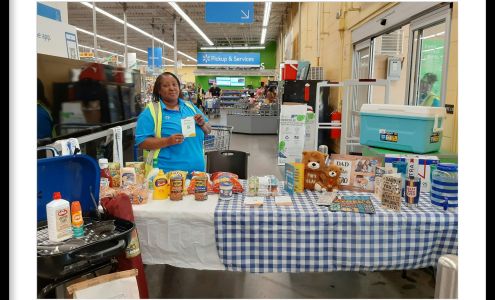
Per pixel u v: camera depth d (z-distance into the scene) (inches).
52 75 110.3
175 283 111.9
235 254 84.4
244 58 803.4
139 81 201.6
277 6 590.2
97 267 76.2
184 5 518.0
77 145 103.1
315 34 397.7
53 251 65.4
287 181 99.8
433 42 167.6
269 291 108.6
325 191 98.7
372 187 99.2
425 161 98.0
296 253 83.7
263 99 543.2
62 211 70.0
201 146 123.6
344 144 175.0
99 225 75.5
